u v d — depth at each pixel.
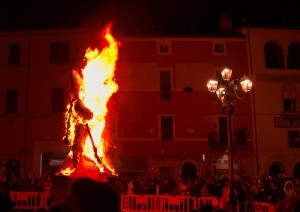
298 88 30.61
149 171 28.94
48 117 29.70
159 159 29.11
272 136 29.73
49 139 29.39
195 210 4.73
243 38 30.89
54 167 29.08
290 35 31.17
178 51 30.61
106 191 2.04
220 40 30.84
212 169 29.25
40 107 29.91
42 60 30.42
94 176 10.42
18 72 30.47
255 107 29.92
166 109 29.88
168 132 29.73
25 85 30.27
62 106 29.80
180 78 30.30
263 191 16.02
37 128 29.64
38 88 30.16
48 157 29.27
